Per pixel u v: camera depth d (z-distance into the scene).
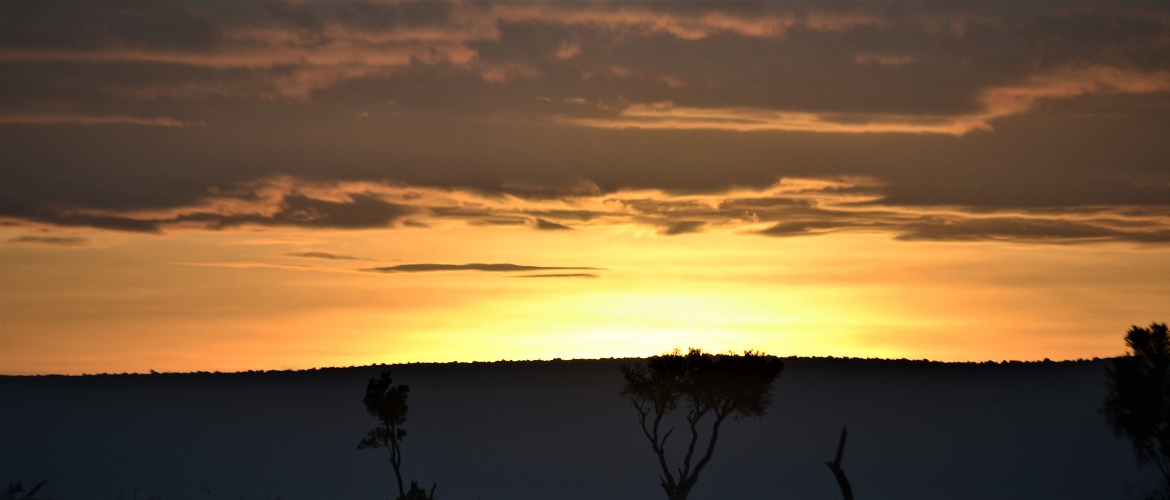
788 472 112.62
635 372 66.19
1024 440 115.12
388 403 64.69
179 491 106.38
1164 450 40.00
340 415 143.50
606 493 110.44
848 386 144.62
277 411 143.00
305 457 123.25
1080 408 124.31
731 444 127.25
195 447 125.94
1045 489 97.81
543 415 139.88
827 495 103.50
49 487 104.25
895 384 145.25
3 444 123.00
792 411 134.75
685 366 64.88
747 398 63.66
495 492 112.06
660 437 131.25
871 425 127.06
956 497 99.12
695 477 62.94
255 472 118.06
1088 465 104.50
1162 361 40.66
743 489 109.94
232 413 143.25
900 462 112.12
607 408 143.25
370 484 117.12
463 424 138.75
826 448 120.31
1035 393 133.88
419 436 134.12
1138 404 40.50
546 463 120.62
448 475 118.44
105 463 117.50
